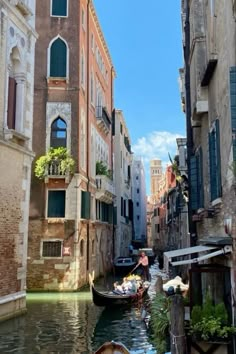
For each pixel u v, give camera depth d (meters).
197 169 11.49
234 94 6.65
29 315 14.32
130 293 16.81
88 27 25.80
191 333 7.12
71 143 22.11
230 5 6.99
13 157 13.20
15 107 14.03
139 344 10.92
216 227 8.76
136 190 79.44
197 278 8.97
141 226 78.69
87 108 25.11
